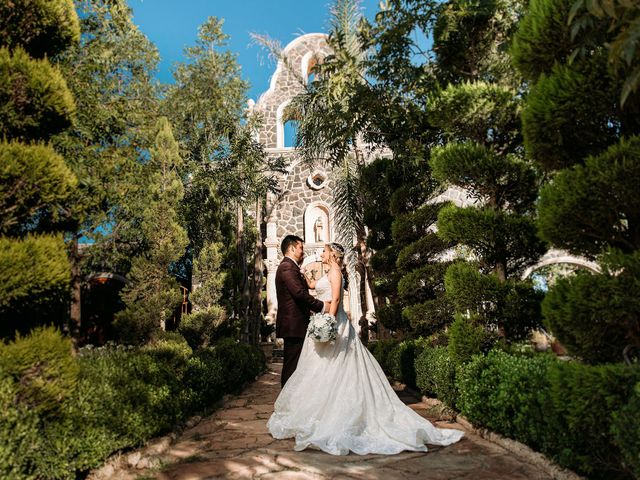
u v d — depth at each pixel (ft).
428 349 22.04
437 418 18.44
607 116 11.47
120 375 13.97
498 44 20.99
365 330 45.78
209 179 36.78
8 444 9.53
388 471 11.54
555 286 11.19
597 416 9.47
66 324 22.90
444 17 20.84
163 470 12.14
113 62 31.04
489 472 11.41
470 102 17.92
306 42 72.02
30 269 10.45
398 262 26.53
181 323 30.83
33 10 12.10
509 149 19.31
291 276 17.62
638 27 8.13
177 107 38.14
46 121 12.28
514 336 17.49
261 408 21.95
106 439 12.28
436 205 26.58
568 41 12.04
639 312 9.87
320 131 29.89
